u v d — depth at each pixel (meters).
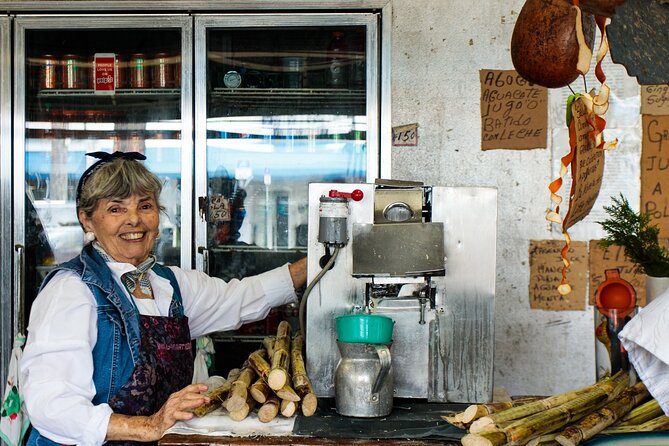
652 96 3.10
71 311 1.94
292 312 3.27
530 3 1.57
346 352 1.97
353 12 3.18
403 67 3.17
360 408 1.93
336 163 3.29
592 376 3.15
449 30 3.15
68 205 3.31
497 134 3.15
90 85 3.29
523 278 3.16
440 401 2.13
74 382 1.91
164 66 3.26
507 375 3.18
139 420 1.84
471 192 2.12
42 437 1.97
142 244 2.13
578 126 1.58
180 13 3.20
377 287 2.13
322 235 2.08
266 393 1.94
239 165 3.30
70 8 3.20
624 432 1.78
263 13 3.18
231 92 3.27
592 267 3.14
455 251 2.13
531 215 3.15
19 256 3.21
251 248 3.30
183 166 3.23
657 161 3.11
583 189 1.65
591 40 1.59
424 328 2.13
